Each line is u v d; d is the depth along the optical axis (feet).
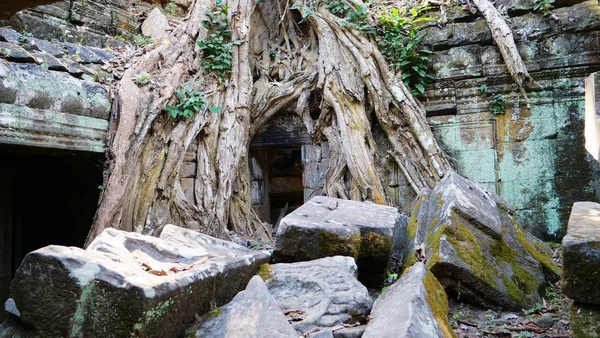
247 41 24.98
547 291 13.91
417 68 24.00
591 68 22.11
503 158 23.18
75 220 23.59
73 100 17.88
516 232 16.22
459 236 13.44
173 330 8.66
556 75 22.63
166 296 8.07
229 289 10.71
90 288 7.80
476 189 16.74
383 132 24.80
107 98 19.38
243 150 23.76
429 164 23.11
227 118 23.47
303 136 26.17
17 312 8.37
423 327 8.18
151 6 28.76
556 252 18.60
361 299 10.73
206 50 23.91
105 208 18.24
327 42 25.31
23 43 18.24
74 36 23.15
